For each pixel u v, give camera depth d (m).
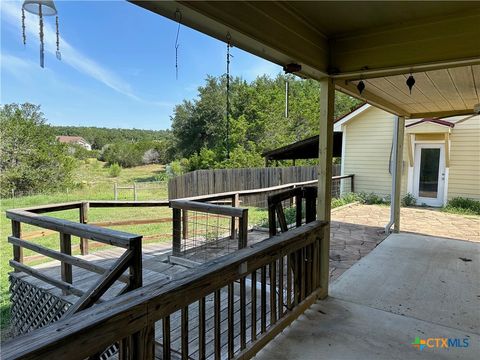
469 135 8.46
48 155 15.68
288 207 7.98
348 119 10.20
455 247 4.91
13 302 3.85
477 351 2.24
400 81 3.49
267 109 21.62
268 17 2.11
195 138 24.11
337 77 2.98
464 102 4.78
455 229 6.22
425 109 5.42
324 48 2.84
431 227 6.41
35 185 15.32
